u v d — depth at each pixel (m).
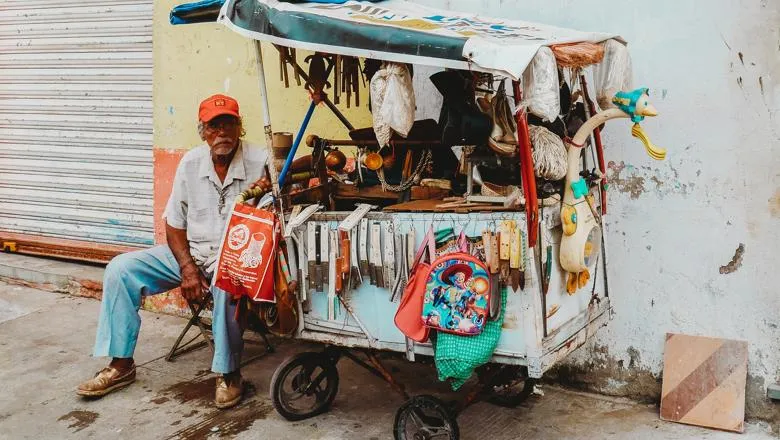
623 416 3.68
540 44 2.54
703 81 3.47
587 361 3.95
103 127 5.80
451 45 2.62
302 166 3.66
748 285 3.48
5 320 5.21
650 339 3.76
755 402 3.52
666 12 3.51
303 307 3.43
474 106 3.21
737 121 3.41
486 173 3.12
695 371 3.60
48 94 6.02
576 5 3.73
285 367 3.56
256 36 3.07
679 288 3.65
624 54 3.13
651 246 3.69
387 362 4.41
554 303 3.02
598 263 3.41
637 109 2.81
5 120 6.27
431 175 3.51
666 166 3.60
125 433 3.63
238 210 3.35
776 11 3.27
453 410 3.21
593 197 3.24
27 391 4.11
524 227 2.80
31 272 5.86
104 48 5.70
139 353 4.63
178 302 5.28
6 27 6.14
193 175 4.01
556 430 3.55
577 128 3.31
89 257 5.96
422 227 3.03
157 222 5.40
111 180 5.83
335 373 3.76
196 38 5.02
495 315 2.88
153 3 5.26
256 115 4.85
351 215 3.21
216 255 4.02
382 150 3.52
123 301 4.02
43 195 6.19
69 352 4.64
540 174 2.90
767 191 3.39
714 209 3.52
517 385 4.00
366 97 4.36
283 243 3.35
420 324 2.98
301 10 3.04
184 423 3.72
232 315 3.77
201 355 4.60
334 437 3.54
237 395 3.89
